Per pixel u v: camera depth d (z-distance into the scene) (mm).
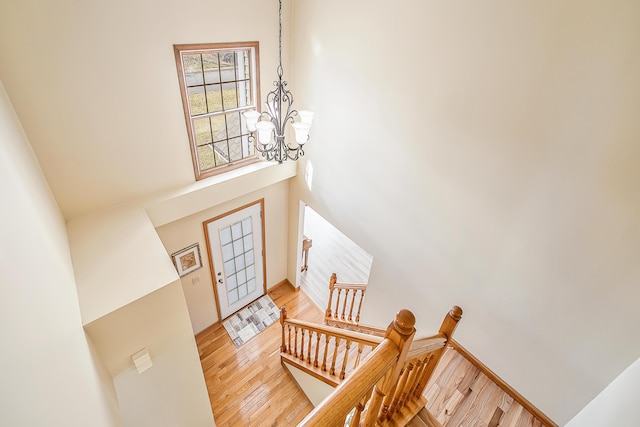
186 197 3520
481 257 2660
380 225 3496
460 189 2623
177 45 2916
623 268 1927
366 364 1241
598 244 1993
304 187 4438
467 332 3029
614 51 1654
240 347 4605
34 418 887
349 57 3090
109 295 2350
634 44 1587
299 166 4371
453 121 2486
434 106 2572
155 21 2715
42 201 2104
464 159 2516
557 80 1888
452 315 1915
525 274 2420
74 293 2211
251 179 4008
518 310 2557
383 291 3768
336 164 3744
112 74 2670
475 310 2873
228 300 4977
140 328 2484
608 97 1735
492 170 2373
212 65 3328
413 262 3275
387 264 3594
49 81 2398
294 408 3826
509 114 2160
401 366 1459
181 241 3941
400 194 3137
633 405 1548
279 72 3773
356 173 3529
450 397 2824
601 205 1918
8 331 898
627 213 1830
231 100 3639
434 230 2949
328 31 3184
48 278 1566
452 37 2285
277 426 3646
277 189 4645
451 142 2555
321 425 1017
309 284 5918
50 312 1409
